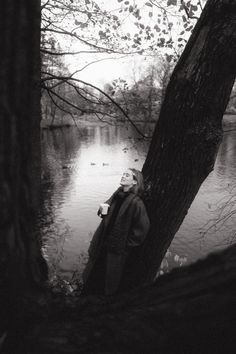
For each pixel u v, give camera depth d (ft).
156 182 11.08
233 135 137.80
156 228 11.35
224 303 3.95
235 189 57.36
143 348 4.37
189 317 4.17
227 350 4.01
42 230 41.88
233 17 9.34
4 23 4.86
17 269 5.78
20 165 5.54
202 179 10.75
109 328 4.85
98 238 13.57
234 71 9.82
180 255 37.63
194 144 10.17
